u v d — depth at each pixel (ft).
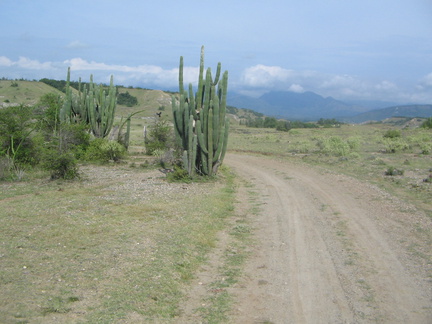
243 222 40.75
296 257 30.22
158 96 402.31
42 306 19.90
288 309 21.54
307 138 175.42
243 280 25.62
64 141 75.31
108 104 93.50
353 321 20.12
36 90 320.91
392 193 54.65
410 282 25.17
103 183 57.82
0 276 23.20
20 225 34.42
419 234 35.68
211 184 61.46
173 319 20.07
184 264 27.55
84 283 23.17
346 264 28.66
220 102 63.62
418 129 197.77
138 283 23.73
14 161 63.05
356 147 118.93
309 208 47.16
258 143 153.17
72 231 33.42
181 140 66.74
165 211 42.47
